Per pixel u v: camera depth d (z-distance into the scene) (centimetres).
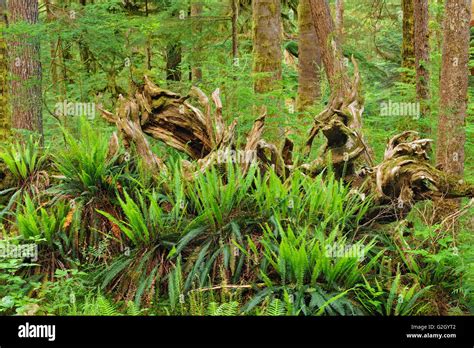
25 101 955
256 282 559
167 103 685
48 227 623
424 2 972
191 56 1092
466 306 553
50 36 927
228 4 1101
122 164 684
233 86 810
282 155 706
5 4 984
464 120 738
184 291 551
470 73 1099
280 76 973
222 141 650
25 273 609
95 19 931
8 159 695
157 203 640
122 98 691
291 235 553
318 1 929
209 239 588
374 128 911
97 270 604
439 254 547
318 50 1202
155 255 589
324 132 644
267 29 958
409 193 602
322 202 607
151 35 1044
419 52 977
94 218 644
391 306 541
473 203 579
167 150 738
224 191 603
